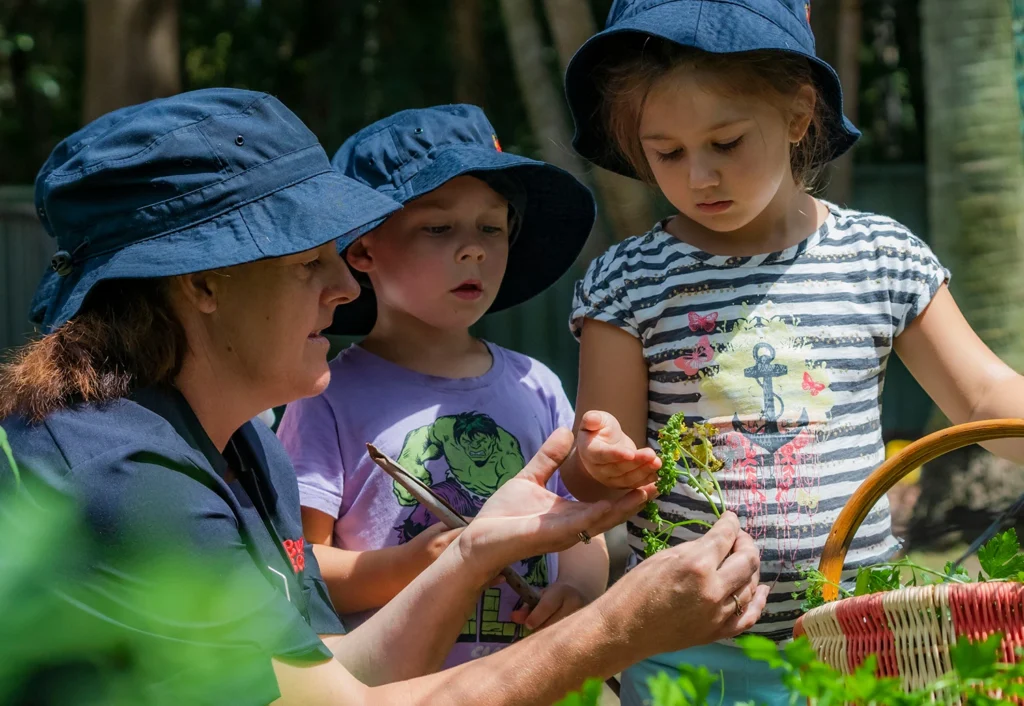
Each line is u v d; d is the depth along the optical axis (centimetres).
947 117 591
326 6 1261
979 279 587
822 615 156
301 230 180
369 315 294
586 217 284
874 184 988
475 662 178
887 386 992
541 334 1021
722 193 225
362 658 202
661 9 230
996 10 580
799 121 238
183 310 185
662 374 240
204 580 117
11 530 97
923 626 145
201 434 184
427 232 260
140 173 180
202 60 1361
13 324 1019
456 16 1084
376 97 1160
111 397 174
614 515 197
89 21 790
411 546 232
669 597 171
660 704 110
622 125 249
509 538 197
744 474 230
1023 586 140
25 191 1066
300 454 253
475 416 261
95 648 113
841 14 732
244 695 147
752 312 236
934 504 601
